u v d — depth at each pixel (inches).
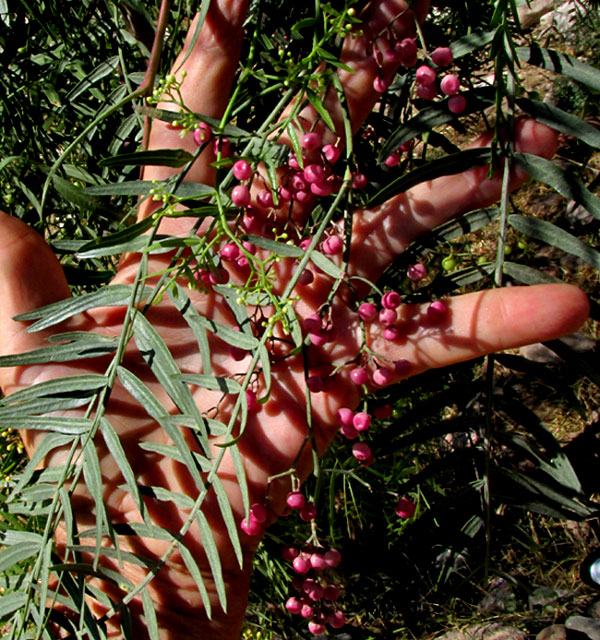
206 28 8.3
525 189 19.0
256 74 8.0
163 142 9.0
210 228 6.7
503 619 14.9
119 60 10.2
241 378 8.3
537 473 8.1
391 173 9.6
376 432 13.6
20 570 9.6
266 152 6.8
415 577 15.3
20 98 10.8
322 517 15.3
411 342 7.4
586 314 6.6
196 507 6.5
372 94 7.7
